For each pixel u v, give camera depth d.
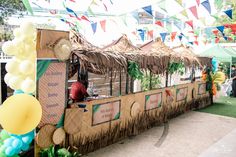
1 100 7.09
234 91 13.79
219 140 6.85
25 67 4.17
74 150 5.18
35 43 4.40
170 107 8.82
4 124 4.02
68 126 4.93
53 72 4.65
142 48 8.70
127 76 6.83
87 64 5.20
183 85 9.59
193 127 7.96
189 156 5.76
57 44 4.60
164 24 11.16
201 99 10.96
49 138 4.67
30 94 4.49
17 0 12.18
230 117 9.34
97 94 7.21
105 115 6.05
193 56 9.97
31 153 4.57
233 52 16.58
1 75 7.04
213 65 12.18
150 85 7.87
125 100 6.65
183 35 11.75
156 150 6.02
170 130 7.59
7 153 4.12
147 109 7.54
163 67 8.02
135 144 6.36
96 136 5.84
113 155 5.62
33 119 4.12
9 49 4.18
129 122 6.84
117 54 6.13
